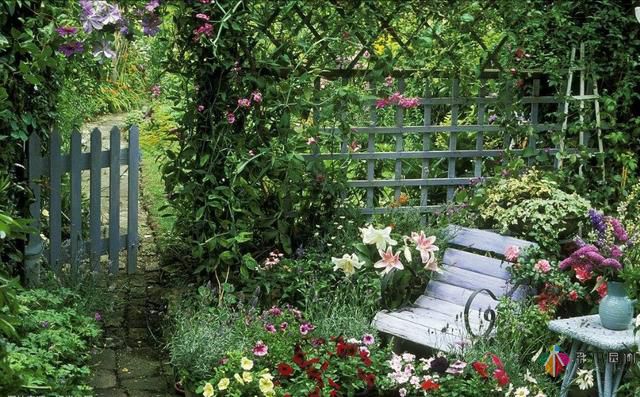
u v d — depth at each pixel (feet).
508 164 19.92
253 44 18.24
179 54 18.35
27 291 16.31
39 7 17.10
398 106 19.83
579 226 17.58
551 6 20.51
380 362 15.06
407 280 17.51
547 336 15.55
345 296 17.16
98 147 19.34
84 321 16.39
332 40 18.74
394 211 19.75
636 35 20.54
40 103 18.49
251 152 18.35
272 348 15.03
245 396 14.34
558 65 20.38
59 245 18.98
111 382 15.61
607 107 20.34
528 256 16.67
